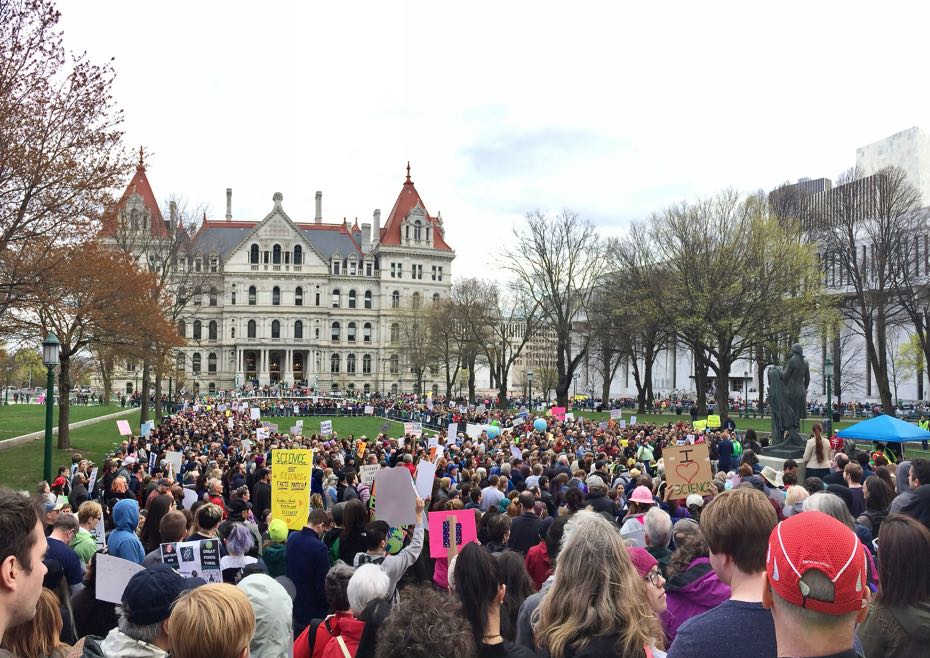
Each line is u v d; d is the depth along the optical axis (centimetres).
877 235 7131
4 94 2425
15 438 4475
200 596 446
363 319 13988
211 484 1424
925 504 843
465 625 477
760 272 5388
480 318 9662
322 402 9706
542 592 678
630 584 520
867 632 548
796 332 5819
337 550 1177
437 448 2217
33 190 2614
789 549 343
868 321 6397
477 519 1259
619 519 1444
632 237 7962
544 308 7994
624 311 6912
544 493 1545
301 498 1281
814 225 6988
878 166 10400
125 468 2012
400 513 1212
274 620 669
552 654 509
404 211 14300
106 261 3494
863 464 2108
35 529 389
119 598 810
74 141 2681
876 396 9562
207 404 9456
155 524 1165
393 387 13600
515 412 7444
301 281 13625
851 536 344
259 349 13550
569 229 7900
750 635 429
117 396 11319
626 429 4112
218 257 13200
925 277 7569
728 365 5588
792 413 3119
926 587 536
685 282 5572
